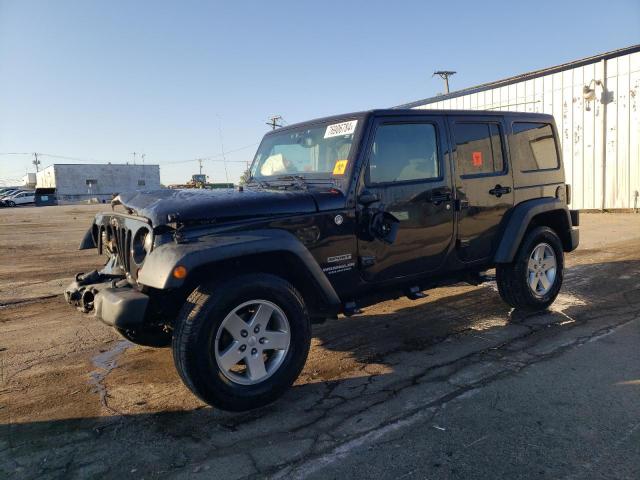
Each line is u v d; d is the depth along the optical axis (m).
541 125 5.45
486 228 4.79
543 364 3.96
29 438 3.13
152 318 3.58
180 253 3.04
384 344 4.63
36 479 2.70
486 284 6.86
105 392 3.78
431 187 4.31
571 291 6.25
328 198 3.77
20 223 20.72
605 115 15.70
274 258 3.59
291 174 4.45
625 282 6.62
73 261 10.10
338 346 4.63
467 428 3.04
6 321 5.77
